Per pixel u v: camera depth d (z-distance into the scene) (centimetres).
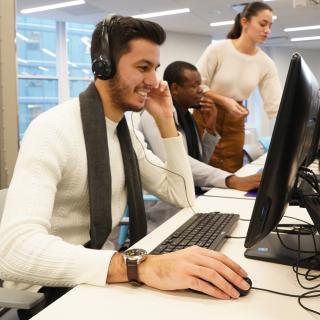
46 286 80
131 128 133
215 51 251
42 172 87
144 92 107
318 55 906
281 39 788
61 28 641
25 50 625
